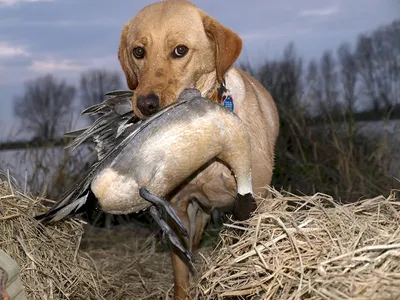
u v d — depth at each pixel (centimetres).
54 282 77
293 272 63
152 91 78
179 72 82
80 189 69
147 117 76
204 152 68
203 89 87
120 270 106
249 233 70
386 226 67
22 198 80
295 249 65
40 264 75
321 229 66
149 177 66
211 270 69
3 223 74
